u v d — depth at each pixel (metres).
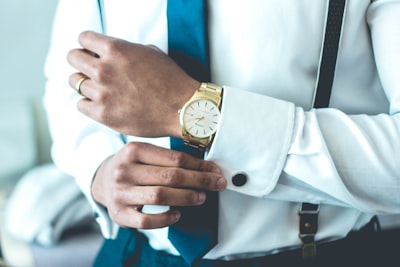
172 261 0.75
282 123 0.58
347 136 0.58
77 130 0.76
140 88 0.57
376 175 0.58
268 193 0.60
